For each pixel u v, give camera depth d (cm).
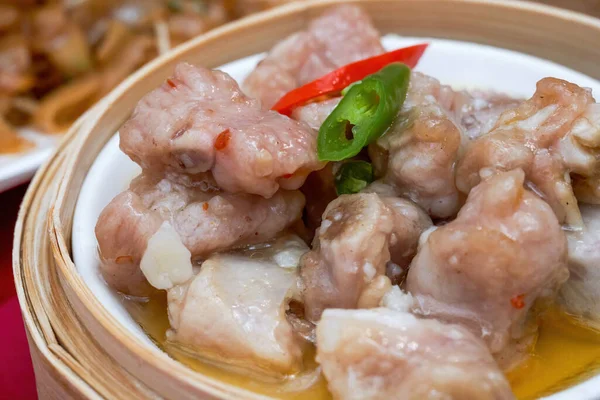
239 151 21
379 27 31
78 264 22
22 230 24
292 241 23
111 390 20
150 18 45
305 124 23
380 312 20
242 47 30
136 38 45
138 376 20
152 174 23
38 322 22
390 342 19
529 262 20
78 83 43
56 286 22
